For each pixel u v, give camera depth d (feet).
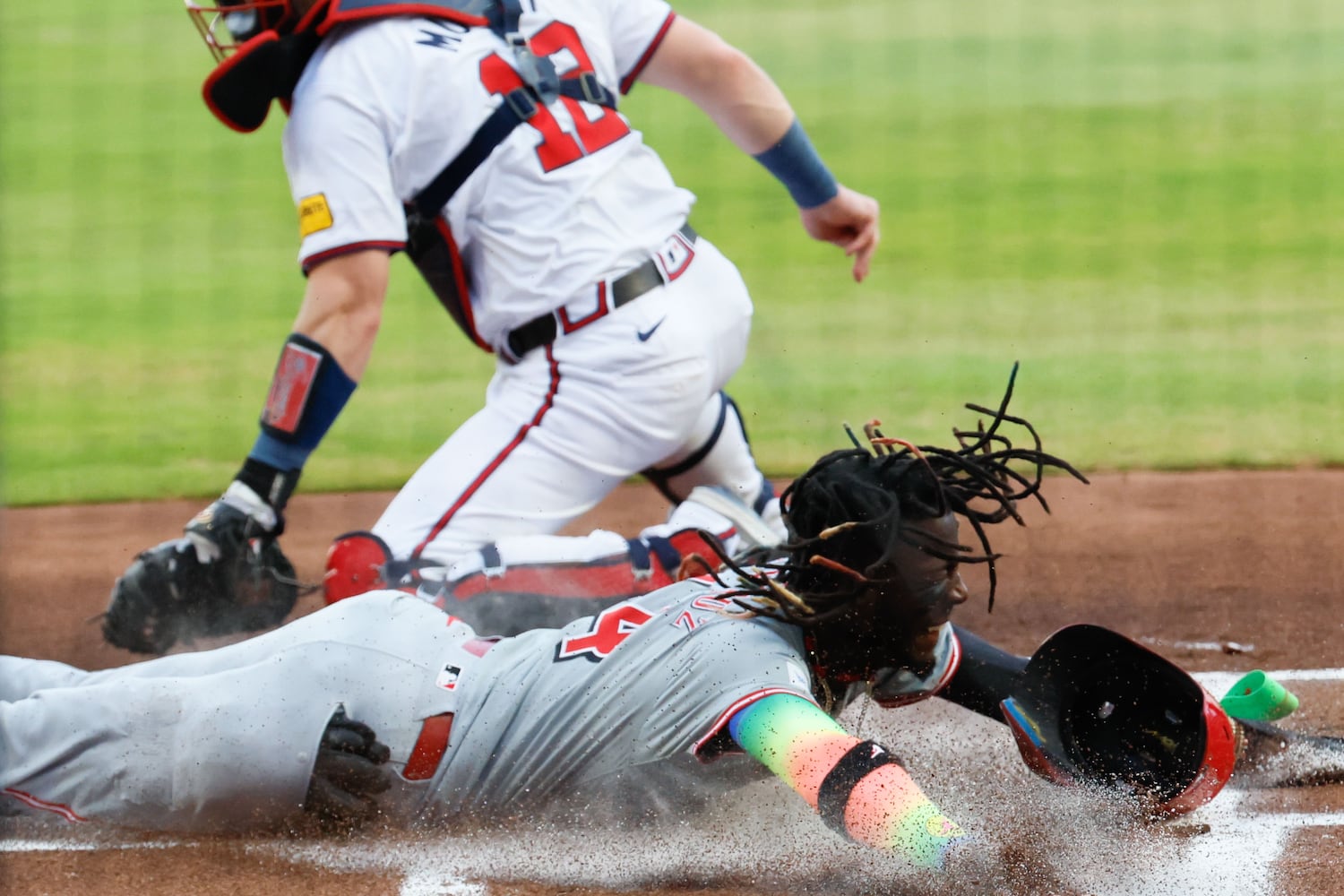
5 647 52.85
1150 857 35.01
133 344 94.58
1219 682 48.06
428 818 36.96
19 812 38.09
